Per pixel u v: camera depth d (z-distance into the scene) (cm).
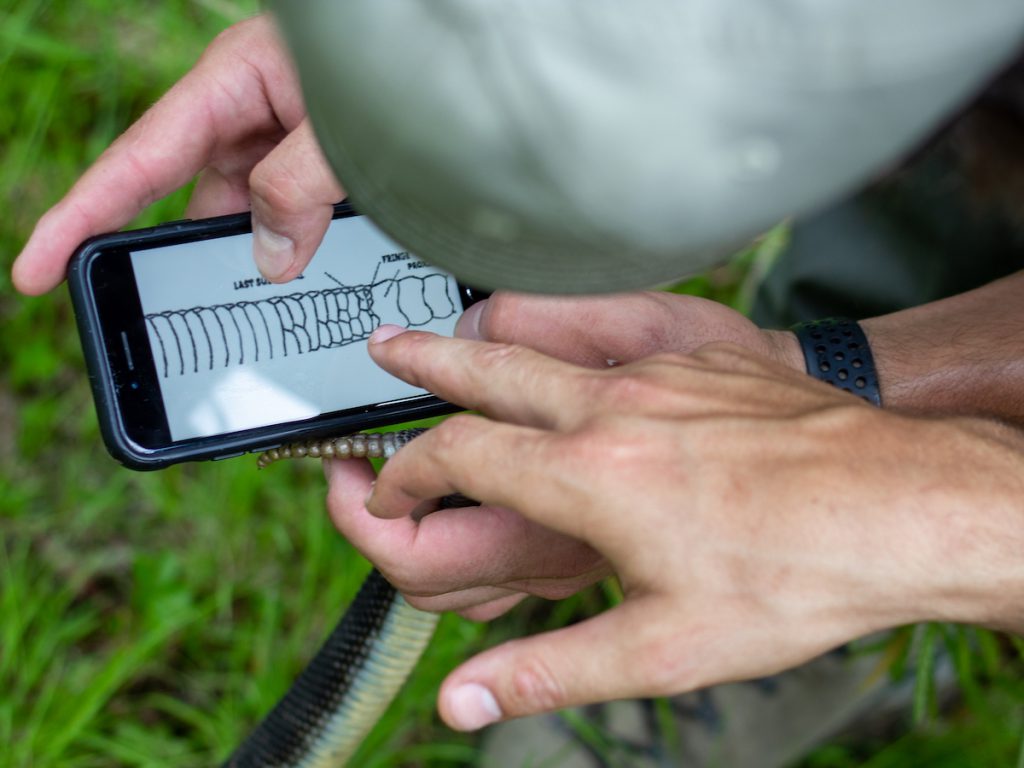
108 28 229
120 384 112
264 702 189
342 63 41
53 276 117
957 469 71
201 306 114
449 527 101
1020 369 115
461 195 42
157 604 196
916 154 104
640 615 71
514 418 81
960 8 37
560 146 39
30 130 223
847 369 114
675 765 195
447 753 196
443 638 189
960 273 152
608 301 100
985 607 71
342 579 197
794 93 38
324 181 96
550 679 73
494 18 37
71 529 207
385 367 88
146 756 187
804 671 186
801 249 165
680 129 38
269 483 205
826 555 69
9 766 178
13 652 186
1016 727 204
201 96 122
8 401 214
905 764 204
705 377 76
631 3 36
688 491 69
